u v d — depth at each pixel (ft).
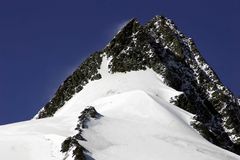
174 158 215.31
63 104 442.50
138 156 211.41
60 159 203.51
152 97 318.24
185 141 246.06
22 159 209.15
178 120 294.05
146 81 406.41
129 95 318.65
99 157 204.13
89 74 443.32
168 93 381.60
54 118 283.18
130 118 282.56
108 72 435.53
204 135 311.47
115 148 217.15
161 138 242.17
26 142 223.92
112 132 241.55
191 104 371.56
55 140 222.28
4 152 214.28
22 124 270.87
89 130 234.99
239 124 440.86
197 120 322.34
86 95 409.28
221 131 431.02
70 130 242.37
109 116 281.74
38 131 242.37
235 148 417.69
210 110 449.48
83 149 204.13
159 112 292.81
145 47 449.48
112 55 447.83
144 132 249.55
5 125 275.18
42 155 211.00
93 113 258.16
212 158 229.25
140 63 434.71
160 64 434.71
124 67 433.07
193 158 220.84
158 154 216.74
